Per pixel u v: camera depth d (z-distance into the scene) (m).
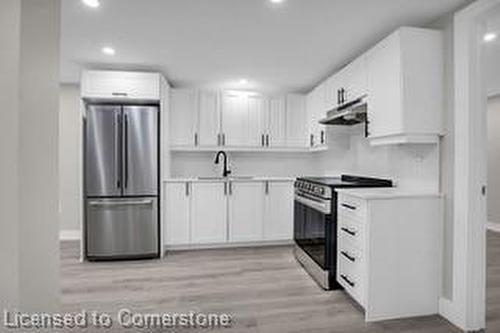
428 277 2.26
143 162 3.52
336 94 3.29
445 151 2.24
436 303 2.28
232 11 2.18
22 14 1.24
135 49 2.89
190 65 3.34
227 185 3.97
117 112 3.45
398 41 2.21
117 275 3.03
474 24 2.05
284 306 2.37
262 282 2.85
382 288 2.19
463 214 2.08
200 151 4.45
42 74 1.36
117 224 3.49
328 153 4.36
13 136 1.14
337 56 3.06
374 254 2.18
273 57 3.11
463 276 2.08
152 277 2.97
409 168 2.60
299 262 3.40
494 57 3.03
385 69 2.37
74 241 4.15
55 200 1.47
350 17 2.27
